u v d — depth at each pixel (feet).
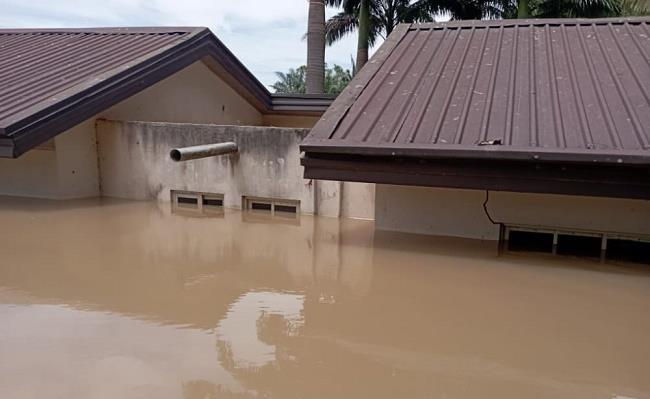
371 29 65.62
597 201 14.51
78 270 12.73
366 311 10.46
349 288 11.81
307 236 16.31
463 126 14.40
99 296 11.03
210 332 9.34
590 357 8.60
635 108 13.96
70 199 21.49
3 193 22.39
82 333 9.16
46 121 18.88
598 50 18.21
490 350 8.81
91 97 20.85
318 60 45.21
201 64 30.73
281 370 8.03
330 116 15.83
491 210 15.65
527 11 53.83
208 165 20.39
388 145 13.73
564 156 12.18
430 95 16.57
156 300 10.86
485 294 11.45
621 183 12.23
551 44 19.35
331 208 18.94
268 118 38.99
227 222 18.12
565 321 10.03
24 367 7.95
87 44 28.53
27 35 31.89
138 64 23.66
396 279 12.44
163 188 21.34
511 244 15.61
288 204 19.66
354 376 7.91
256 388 7.51
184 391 7.38
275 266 13.39
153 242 15.43
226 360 8.29
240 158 19.83
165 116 27.61
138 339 8.98
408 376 7.94
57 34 31.32
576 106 14.62
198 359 8.29
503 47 19.67
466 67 18.31
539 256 14.44
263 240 15.84
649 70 16.10
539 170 12.86
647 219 14.08
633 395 7.49
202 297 11.10
